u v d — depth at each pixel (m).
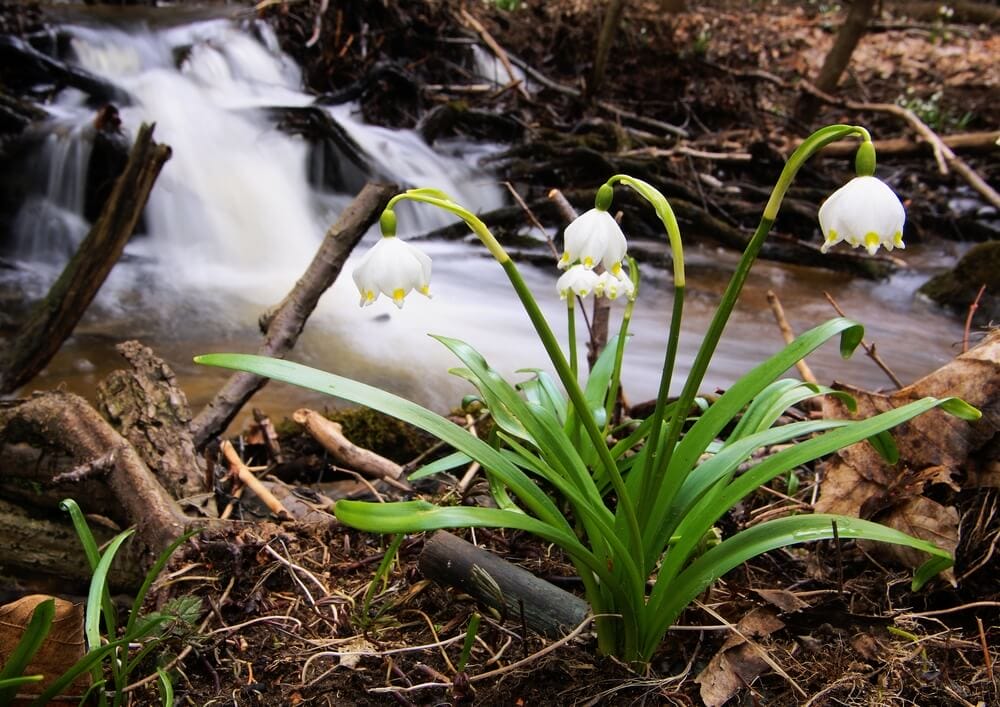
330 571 0.39
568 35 1.98
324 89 1.76
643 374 0.88
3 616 0.29
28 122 1.25
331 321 1.01
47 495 0.42
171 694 0.30
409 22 1.80
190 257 1.29
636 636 0.32
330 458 0.51
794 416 0.49
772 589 0.37
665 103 1.87
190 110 1.43
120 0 1.94
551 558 0.40
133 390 0.44
